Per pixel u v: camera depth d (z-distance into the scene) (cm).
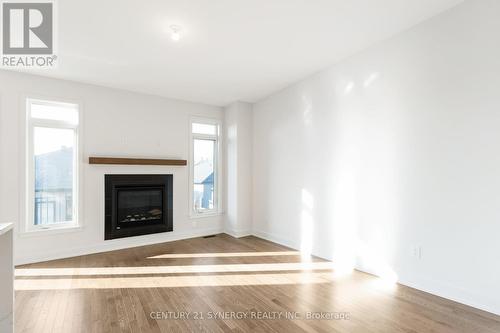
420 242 278
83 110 402
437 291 265
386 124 308
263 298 263
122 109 436
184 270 337
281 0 235
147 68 363
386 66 308
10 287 134
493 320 222
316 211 396
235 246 446
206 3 236
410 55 286
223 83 425
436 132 266
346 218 353
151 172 461
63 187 394
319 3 241
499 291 228
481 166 237
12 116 349
